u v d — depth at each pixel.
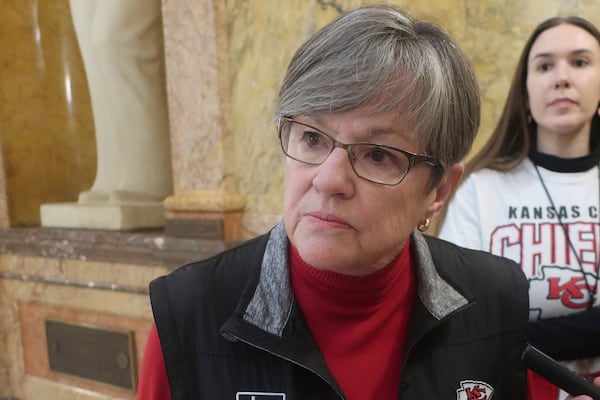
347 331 0.95
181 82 2.68
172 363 0.93
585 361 1.61
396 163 0.81
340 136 0.79
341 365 0.94
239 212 2.60
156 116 3.40
